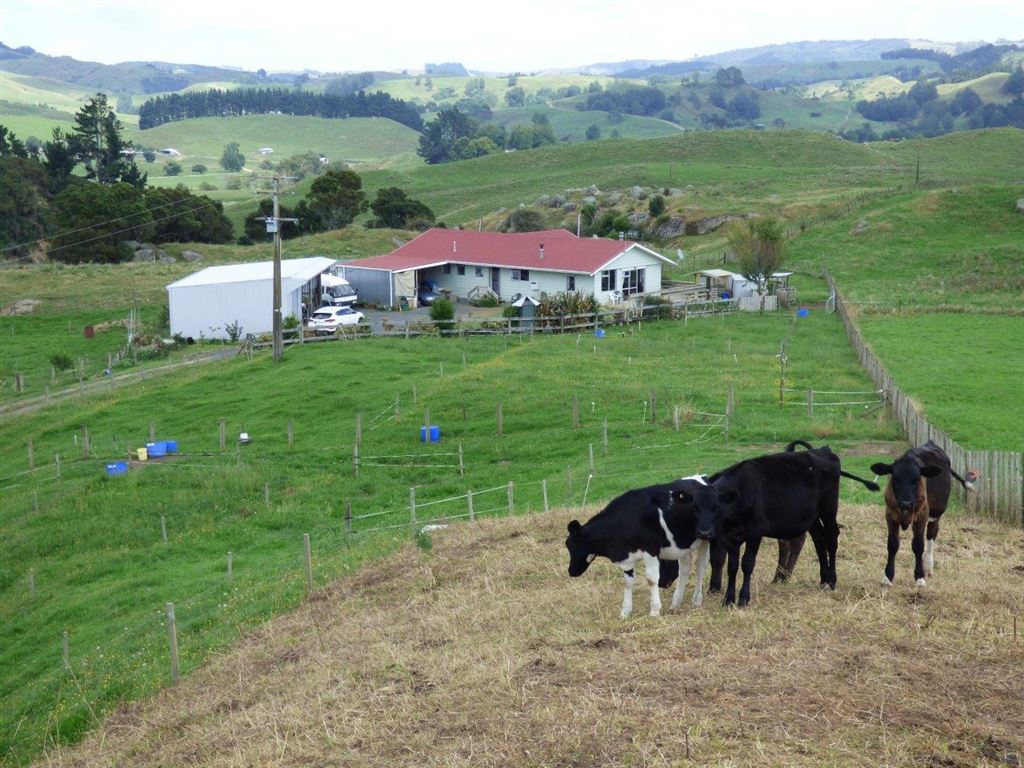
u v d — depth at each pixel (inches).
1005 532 805.2
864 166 5684.1
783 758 373.4
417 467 1354.6
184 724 577.3
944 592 568.7
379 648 590.2
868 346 1781.5
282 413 1648.6
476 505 1135.0
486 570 741.9
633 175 5610.2
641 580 649.0
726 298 2711.6
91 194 4106.8
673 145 6574.8
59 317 2834.6
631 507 548.7
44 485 1423.5
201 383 1909.4
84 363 2352.4
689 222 4146.2
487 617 610.5
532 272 2812.5
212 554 1155.3
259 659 666.2
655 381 1675.7
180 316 2486.5
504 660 503.8
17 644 976.9
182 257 3991.1
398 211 4788.4
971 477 871.1
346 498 1274.6
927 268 3009.4
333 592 794.8
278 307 2010.3
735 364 1834.4
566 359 1897.1
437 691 485.4
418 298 2923.2
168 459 1470.2
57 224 4446.4
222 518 1258.0
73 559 1179.9
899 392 1338.6
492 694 468.1
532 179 6048.2
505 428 1470.2
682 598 578.9
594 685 457.7
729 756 378.9
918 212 3528.5
